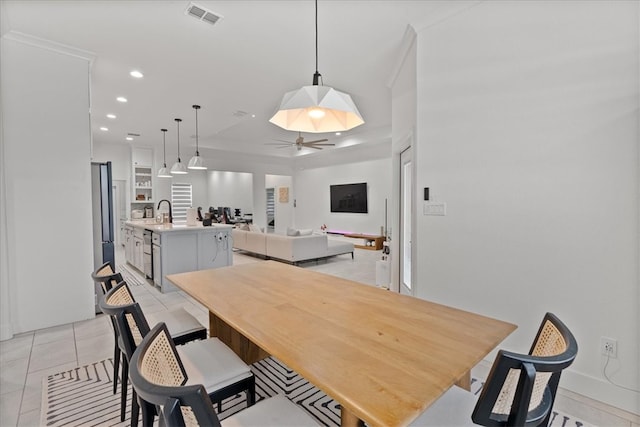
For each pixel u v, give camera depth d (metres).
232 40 2.98
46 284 2.99
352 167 9.13
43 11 2.51
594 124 1.84
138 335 1.39
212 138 8.34
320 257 6.49
